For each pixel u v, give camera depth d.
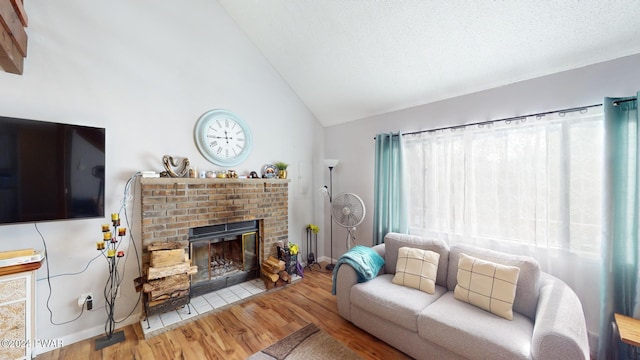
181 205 2.38
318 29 2.53
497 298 1.64
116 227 2.09
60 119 1.89
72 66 1.93
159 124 2.37
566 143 1.92
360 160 3.50
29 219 1.67
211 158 2.68
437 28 2.05
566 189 1.92
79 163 1.85
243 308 2.42
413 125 2.94
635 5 1.50
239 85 2.96
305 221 3.70
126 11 2.19
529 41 1.88
